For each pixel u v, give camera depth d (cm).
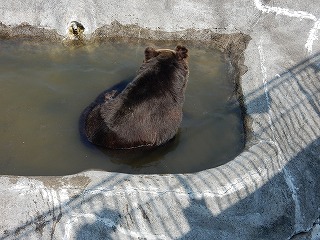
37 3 434
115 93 367
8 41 426
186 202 288
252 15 443
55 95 381
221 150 350
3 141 343
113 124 322
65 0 436
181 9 445
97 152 335
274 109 359
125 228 277
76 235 270
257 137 340
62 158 334
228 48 436
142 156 340
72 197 280
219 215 289
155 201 286
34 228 268
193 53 434
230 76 412
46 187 282
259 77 388
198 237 281
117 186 288
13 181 284
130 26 439
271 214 297
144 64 354
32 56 416
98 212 277
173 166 338
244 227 289
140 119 324
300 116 358
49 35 430
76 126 356
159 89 331
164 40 440
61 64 409
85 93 384
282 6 444
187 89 397
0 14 431
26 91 382
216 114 377
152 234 278
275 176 312
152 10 442
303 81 387
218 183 298
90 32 433
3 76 393
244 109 369
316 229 306
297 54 411
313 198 313
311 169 326
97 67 409
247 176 305
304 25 435
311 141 343
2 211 271
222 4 446
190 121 370
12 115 362
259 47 419
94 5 439
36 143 343
